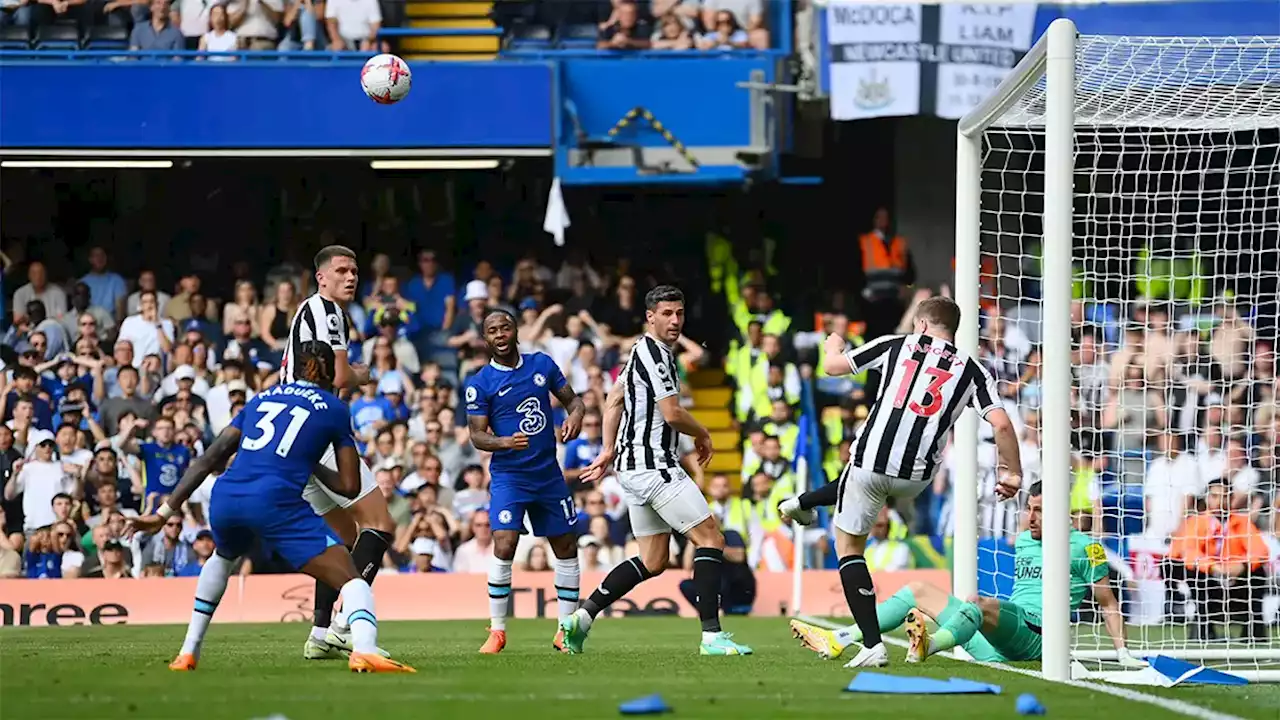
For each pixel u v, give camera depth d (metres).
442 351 69.88
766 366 67.62
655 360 34.56
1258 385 58.25
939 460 30.28
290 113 63.94
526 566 60.41
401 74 39.97
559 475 37.06
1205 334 60.78
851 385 68.56
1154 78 36.78
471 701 23.47
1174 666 30.81
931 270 75.50
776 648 38.94
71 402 64.38
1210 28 63.19
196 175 73.25
